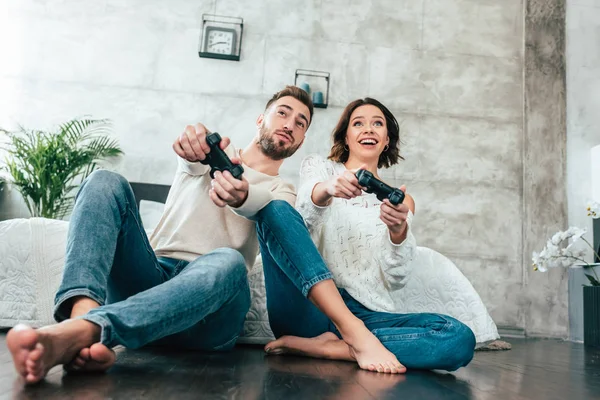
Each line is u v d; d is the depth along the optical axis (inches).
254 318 71.3
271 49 158.2
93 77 150.9
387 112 72.0
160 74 153.4
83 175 147.0
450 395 37.0
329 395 33.7
